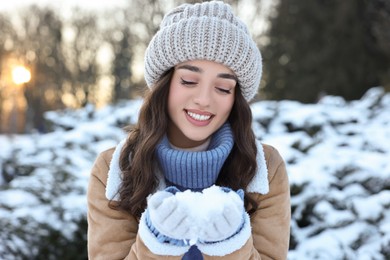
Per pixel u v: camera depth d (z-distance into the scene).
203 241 1.36
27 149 5.28
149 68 1.68
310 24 15.25
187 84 1.60
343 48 14.58
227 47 1.56
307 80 14.96
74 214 3.45
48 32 24.78
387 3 12.44
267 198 1.68
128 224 1.61
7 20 25.14
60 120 6.50
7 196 3.63
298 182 3.58
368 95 6.66
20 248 3.17
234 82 1.62
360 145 4.58
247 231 1.39
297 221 3.49
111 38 23.67
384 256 3.05
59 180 4.02
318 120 5.09
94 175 1.70
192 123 1.62
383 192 3.47
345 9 14.38
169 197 1.32
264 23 17.12
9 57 25.27
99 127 5.66
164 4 20.47
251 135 1.69
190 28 1.56
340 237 3.19
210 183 1.61
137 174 1.61
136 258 1.42
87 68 24.56
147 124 1.65
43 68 25.00
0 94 26.22
